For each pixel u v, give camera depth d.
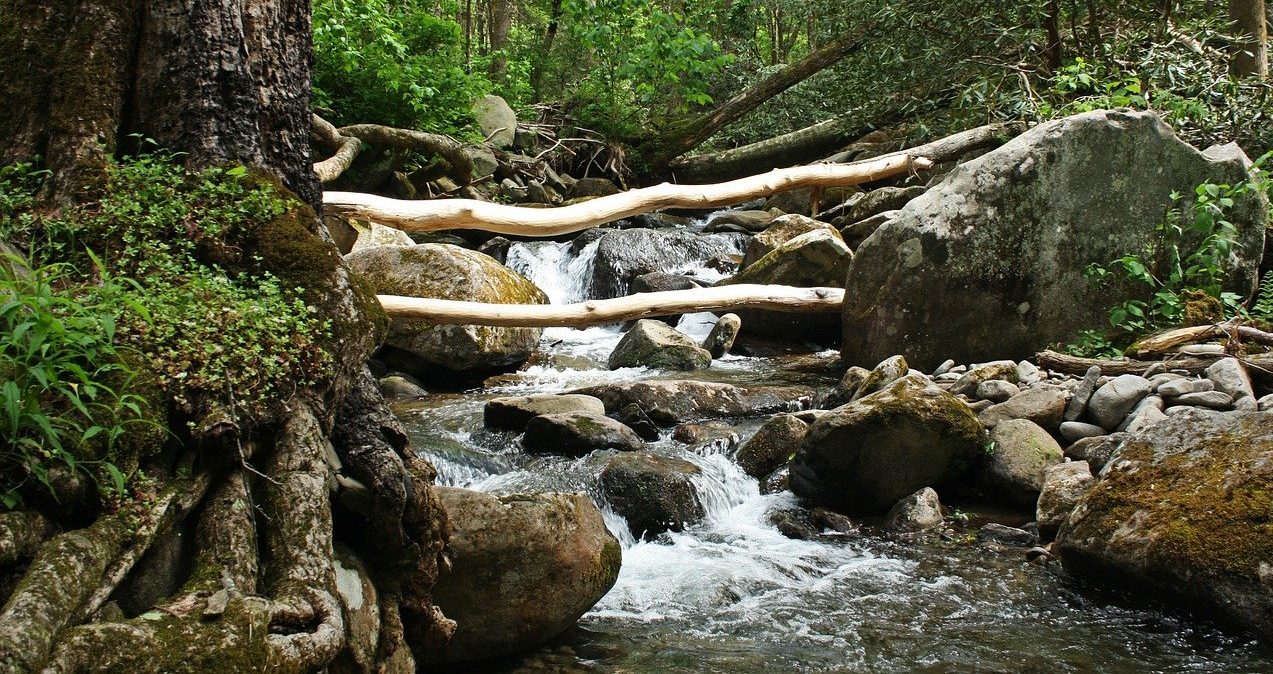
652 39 14.20
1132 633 3.79
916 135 12.35
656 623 3.99
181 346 2.52
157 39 3.31
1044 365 6.24
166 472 2.37
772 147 14.59
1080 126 6.89
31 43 3.23
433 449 5.61
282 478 2.59
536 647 3.71
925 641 3.76
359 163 11.26
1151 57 9.50
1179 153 6.93
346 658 2.53
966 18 11.13
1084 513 4.22
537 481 5.25
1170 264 6.92
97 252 2.90
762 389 6.86
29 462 2.07
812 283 8.83
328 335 2.89
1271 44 11.73
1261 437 3.98
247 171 3.28
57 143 3.13
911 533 5.04
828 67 14.34
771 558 4.73
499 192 12.88
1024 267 6.94
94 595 2.03
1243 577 3.61
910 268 7.08
